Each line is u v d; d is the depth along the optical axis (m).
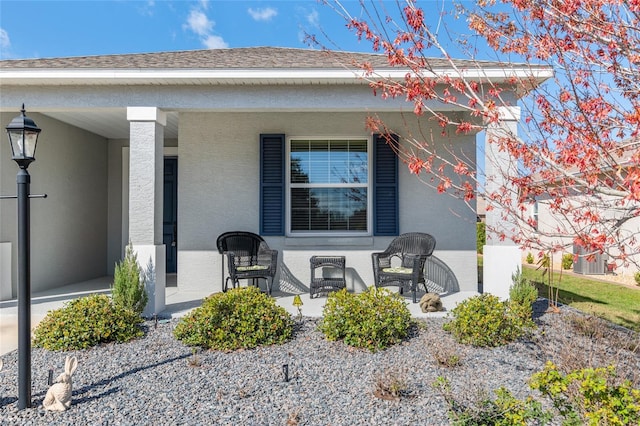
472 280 7.04
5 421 2.82
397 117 7.07
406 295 6.61
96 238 8.91
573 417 2.16
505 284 5.48
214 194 7.17
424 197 7.09
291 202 7.34
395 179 7.05
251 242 7.05
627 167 2.30
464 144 6.89
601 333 4.25
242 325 4.29
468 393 3.12
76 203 8.17
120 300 4.91
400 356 3.98
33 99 5.57
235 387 3.33
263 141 7.12
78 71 5.29
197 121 7.17
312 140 7.34
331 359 3.92
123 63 5.59
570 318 5.02
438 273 7.06
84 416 2.88
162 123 5.73
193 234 7.14
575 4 2.47
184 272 7.12
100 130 8.46
